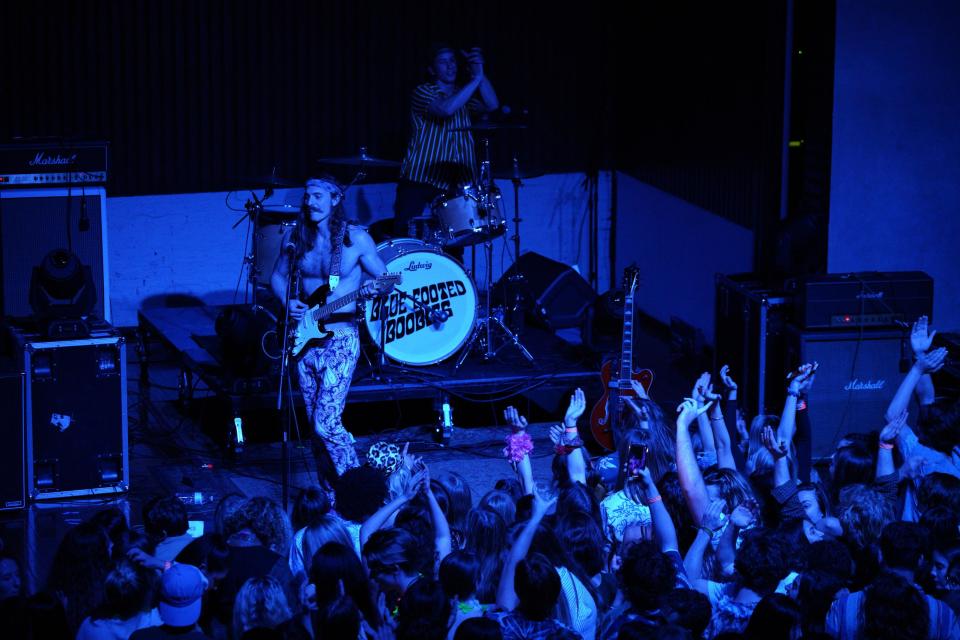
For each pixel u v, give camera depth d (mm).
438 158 11500
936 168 9938
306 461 9289
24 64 11703
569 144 13297
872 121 9805
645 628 4223
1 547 5676
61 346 8078
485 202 10203
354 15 12398
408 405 10664
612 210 13523
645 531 5691
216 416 10258
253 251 10805
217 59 12180
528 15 12875
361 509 6047
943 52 9766
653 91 12453
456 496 6062
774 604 4391
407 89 12641
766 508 6344
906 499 6207
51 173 8609
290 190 12594
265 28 12227
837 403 9094
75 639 4867
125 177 12180
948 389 9164
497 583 5211
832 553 5016
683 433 5805
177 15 12008
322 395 8094
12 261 8641
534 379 9742
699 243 11766
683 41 11781
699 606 4477
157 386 11102
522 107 13039
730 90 10984
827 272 9953
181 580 4473
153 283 12477
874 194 9922
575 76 13156
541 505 5020
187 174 12328
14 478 8055
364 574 4871
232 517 5773
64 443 8203
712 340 11617
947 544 5359
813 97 9922
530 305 10789
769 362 9375
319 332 8016
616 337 10070
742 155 10852
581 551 5141
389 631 4727
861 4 9633
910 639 4598
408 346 9703
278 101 12383
